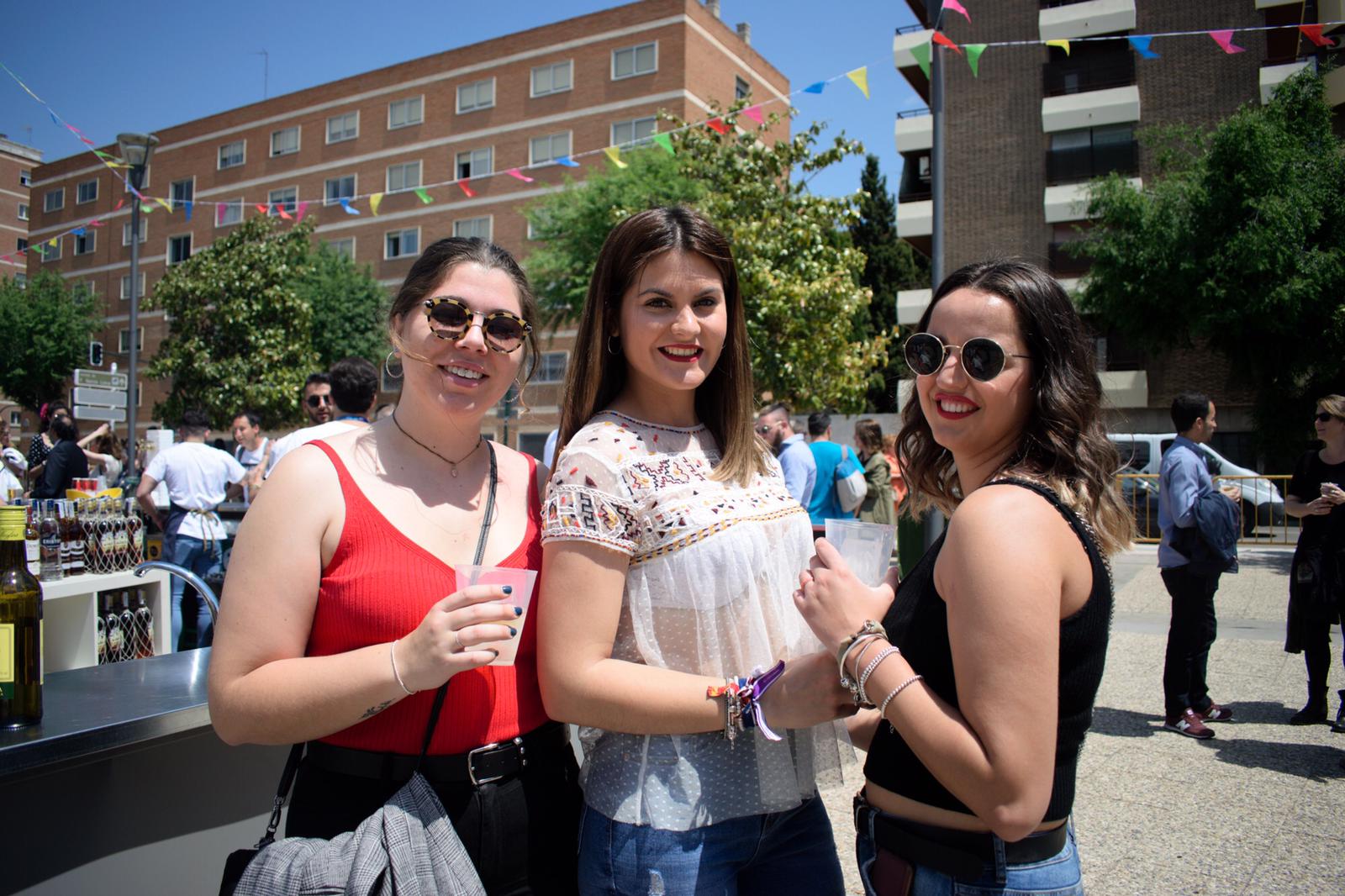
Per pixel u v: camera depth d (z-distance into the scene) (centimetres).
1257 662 639
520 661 165
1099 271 1945
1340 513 478
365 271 3116
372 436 165
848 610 143
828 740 183
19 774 176
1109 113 2169
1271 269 1720
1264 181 1742
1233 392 2019
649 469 164
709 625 161
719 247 174
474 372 165
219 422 2164
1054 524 130
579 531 153
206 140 3831
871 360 1391
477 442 176
